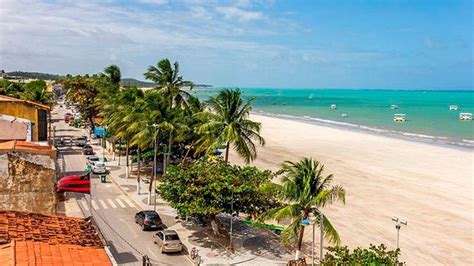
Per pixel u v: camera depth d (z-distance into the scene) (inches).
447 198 2058.3
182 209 1323.8
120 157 2807.6
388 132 4522.6
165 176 1475.1
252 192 1337.4
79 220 787.4
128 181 2215.8
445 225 1694.1
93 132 3754.9
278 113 7303.2
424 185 2287.2
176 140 2108.8
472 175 2527.1
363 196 2055.9
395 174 2527.1
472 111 7701.8
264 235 1509.6
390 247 1465.3
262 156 3036.4
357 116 6688.0
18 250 557.9
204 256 1304.1
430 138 4087.1
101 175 2192.4
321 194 1156.5
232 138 1630.2
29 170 789.2
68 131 3998.5
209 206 1318.9
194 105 2198.6
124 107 2277.3
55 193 817.5
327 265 898.1
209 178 1327.5
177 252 1327.5
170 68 2436.0
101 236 729.0
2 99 1784.0
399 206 1919.3
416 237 1563.7
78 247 637.3
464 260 1382.9
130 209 1753.2
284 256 1334.9
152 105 1924.2
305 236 1535.4
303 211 1200.2
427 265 1339.8
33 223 698.8
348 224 1678.2
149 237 1449.3
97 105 3582.7
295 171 1225.4
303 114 7091.5
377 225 1674.5
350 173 2532.0
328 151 3267.7
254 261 1283.2
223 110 1713.8
